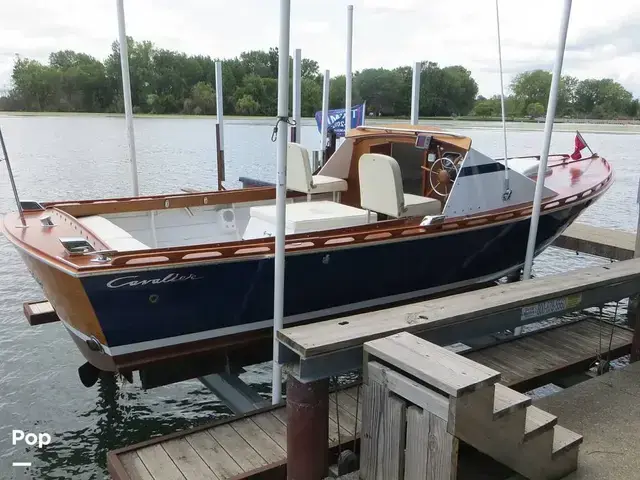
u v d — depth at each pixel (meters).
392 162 4.68
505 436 2.17
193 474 2.84
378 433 2.27
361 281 4.68
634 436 2.90
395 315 2.61
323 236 4.41
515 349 4.34
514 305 2.83
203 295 4.01
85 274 3.51
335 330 2.41
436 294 5.31
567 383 4.10
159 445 3.08
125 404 4.73
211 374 4.34
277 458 2.97
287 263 4.22
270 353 4.56
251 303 4.24
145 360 4.02
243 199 5.66
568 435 2.59
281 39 3.07
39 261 3.74
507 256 5.68
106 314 3.73
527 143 25.25
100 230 4.46
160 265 3.72
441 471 2.03
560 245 8.23
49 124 39.16
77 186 15.30
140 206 5.14
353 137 6.00
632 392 3.33
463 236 5.11
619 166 20.77
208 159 21.64
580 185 6.65
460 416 1.96
